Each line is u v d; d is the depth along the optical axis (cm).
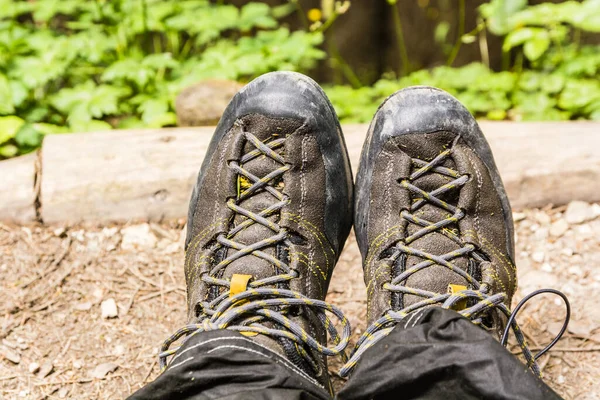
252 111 158
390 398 112
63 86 305
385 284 139
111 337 171
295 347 128
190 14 297
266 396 107
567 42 347
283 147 156
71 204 192
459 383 107
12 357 165
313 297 145
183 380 112
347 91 290
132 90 269
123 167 194
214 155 162
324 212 155
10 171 195
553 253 185
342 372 126
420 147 155
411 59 450
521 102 280
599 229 189
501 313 143
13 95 247
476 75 289
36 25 347
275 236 146
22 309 175
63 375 162
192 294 144
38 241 189
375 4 444
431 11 430
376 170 158
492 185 155
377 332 130
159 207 194
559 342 166
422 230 147
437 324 113
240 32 381
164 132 205
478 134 160
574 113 264
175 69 277
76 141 201
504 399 103
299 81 161
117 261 187
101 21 297
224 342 117
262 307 130
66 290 180
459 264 144
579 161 193
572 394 155
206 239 152
